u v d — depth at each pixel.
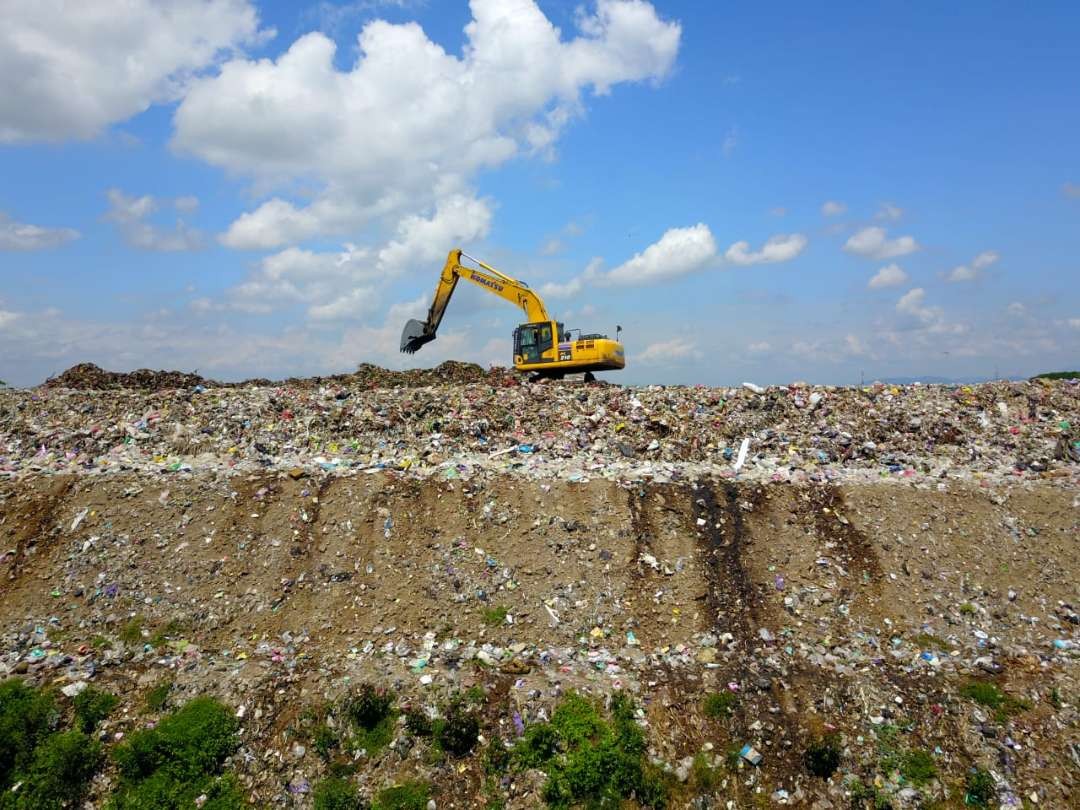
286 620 11.61
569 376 24.11
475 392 17.94
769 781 9.73
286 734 10.01
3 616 11.32
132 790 9.45
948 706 10.20
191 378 21.78
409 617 11.71
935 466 14.67
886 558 12.47
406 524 12.91
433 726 10.08
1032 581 12.04
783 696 10.50
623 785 9.66
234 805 9.38
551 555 12.59
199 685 10.38
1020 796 9.27
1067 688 10.20
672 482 13.95
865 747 9.88
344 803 9.38
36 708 9.83
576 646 11.52
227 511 12.99
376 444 15.47
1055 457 14.87
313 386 20.02
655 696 10.59
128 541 12.42
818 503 13.43
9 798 9.20
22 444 15.06
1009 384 17.97
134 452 14.86
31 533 12.47
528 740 9.94
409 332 26.08
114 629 11.34
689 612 11.88
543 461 14.86
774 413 16.84
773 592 12.09
